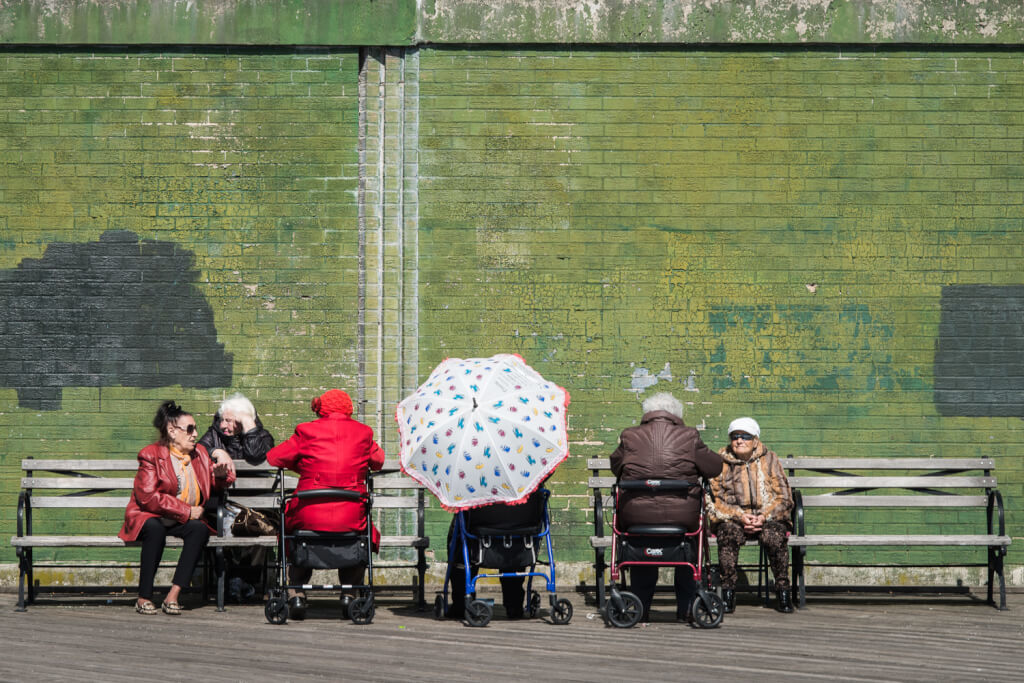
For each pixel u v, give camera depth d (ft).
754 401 107.76
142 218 108.27
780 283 107.96
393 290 107.96
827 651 77.41
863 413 107.65
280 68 108.58
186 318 107.96
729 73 108.58
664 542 85.97
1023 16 107.86
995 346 107.76
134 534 92.32
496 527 86.33
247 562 100.07
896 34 107.86
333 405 90.84
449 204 108.27
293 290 107.96
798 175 108.27
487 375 87.45
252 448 100.17
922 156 108.27
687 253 108.27
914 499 100.78
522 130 108.58
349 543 87.81
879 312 107.96
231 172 108.27
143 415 107.76
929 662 73.97
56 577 106.73
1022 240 108.06
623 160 108.37
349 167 108.27
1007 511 107.14
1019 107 108.27
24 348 107.86
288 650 77.15
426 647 78.33
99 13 107.96
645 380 107.86
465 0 108.27
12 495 107.24
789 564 107.34
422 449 85.15
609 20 108.17
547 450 85.20
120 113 108.37
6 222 108.27
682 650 77.51
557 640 81.10
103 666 72.02
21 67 108.27
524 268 108.27
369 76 108.37
